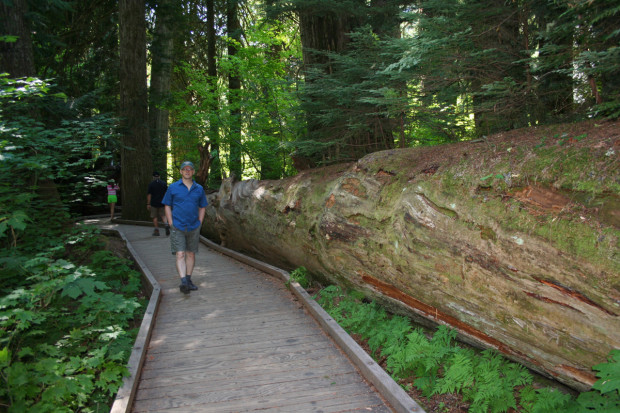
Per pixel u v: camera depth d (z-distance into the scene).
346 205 5.06
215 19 19.86
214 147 14.81
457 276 3.53
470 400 3.36
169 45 18.62
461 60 4.84
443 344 3.81
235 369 3.58
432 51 4.69
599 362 2.72
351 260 5.00
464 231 3.47
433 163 4.22
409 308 4.47
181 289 5.79
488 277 3.26
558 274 2.81
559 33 4.03
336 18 7.77
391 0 7.27
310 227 5.85
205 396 3.15
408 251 4.00
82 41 15.94
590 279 2.65
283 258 7.33
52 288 3.89
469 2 4.84
